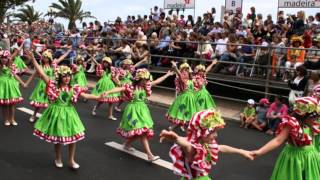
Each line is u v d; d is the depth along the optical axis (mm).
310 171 5043
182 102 9375
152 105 13250
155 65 15359
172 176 6965
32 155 7754
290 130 4867
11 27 28344
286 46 12406
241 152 4676
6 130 9414
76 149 8188
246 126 10711
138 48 15297
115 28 18438
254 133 10164
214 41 14008
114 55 16422
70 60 17625
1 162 7344
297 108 5020
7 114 9836
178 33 15195
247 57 12742
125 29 17719
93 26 20594
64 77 6773
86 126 10055
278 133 4988
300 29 12977
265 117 10445
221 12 18250
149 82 7789
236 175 7152
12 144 8383
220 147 4570
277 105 10227
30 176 6762
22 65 16562
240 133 10125
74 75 13055
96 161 7559
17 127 9695
